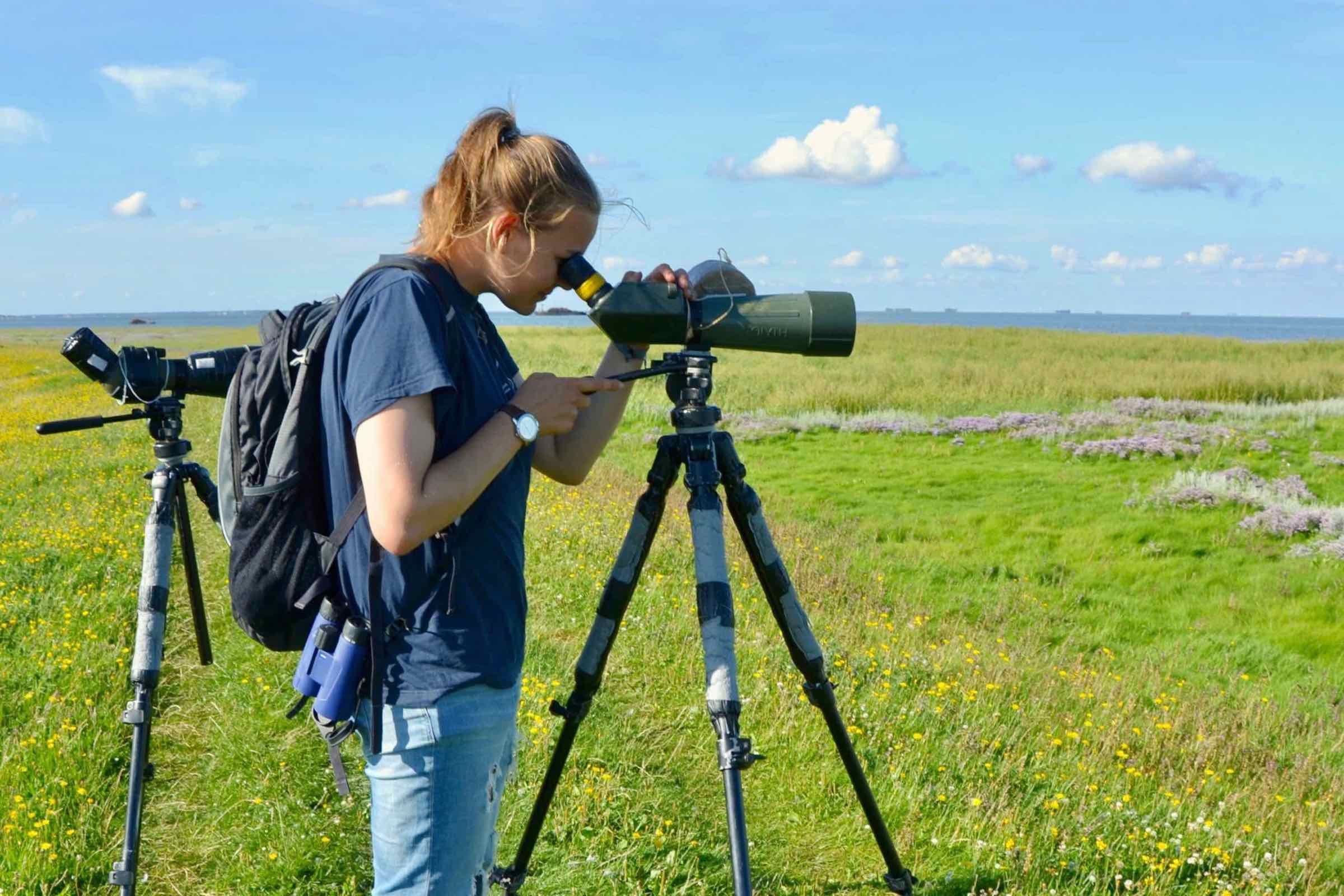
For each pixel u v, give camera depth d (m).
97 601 6.63
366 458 1.69
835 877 3.63
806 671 2.72
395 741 1.85
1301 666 8.49
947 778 4.38
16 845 3.48
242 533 1.90
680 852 3.69
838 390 25.84
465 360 1.83
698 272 2.28
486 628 1.87
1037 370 29.88
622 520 9.73
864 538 12.35
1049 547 12.17
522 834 3.61
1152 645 8.98
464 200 1.86
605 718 4.86
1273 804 4.76
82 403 25.67
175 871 3.58
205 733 4.76
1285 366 30.06
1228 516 13.17
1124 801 4.33
